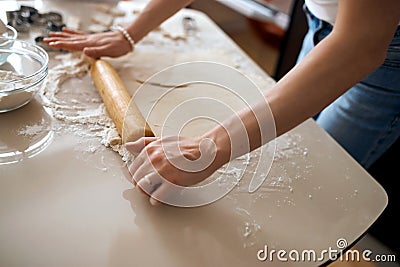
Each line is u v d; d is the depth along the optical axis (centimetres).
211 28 107
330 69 47
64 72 74
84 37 80
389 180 113
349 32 45
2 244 44
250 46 166
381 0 43
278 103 48
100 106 69
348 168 67
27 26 84
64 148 58
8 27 74
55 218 48
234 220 53
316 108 49
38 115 63
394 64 74
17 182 52
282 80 50
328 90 48
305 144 70
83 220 49
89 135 62
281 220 54
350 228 55
